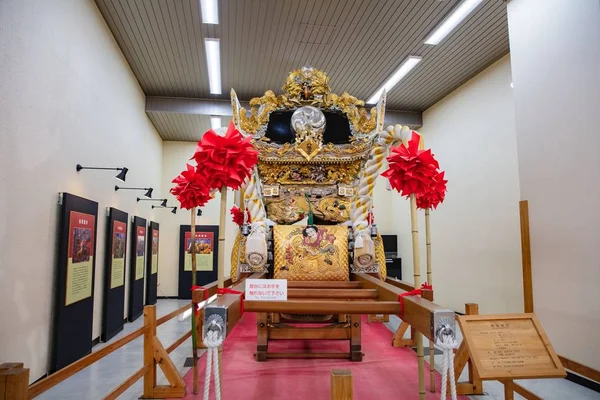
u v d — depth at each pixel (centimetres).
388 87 754
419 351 204
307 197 390
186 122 866
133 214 707
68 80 418
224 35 576
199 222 995
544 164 408
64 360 397
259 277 282
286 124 431
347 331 368
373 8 512
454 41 588
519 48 447
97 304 523
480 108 680
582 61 371
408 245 934
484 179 658
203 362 379
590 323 354
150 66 672
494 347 181
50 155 380
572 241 374
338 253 329
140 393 325
